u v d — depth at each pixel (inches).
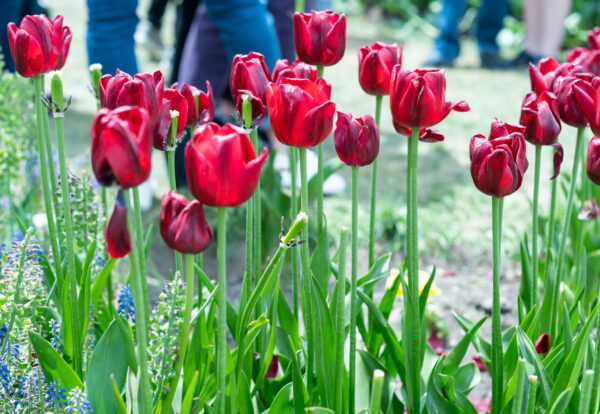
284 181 146.0
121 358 53.2
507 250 120.5
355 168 52.3
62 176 54.2
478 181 49.3
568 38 299.3
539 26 258.4
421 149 177.5
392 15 350.0
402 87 50.4
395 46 60.0
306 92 48.0
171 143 53.4
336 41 59.0
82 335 59.2
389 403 59.2
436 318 95.3
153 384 54.2
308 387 56.9
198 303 63.0
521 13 327.3
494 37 272.1
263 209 109.7
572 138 176.7
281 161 151.4
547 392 54.5
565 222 64.7
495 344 56.0
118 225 39.6
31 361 57.9
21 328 58.4
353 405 57.4
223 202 40.0
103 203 73.7
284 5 156.4
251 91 55.7
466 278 114.7
